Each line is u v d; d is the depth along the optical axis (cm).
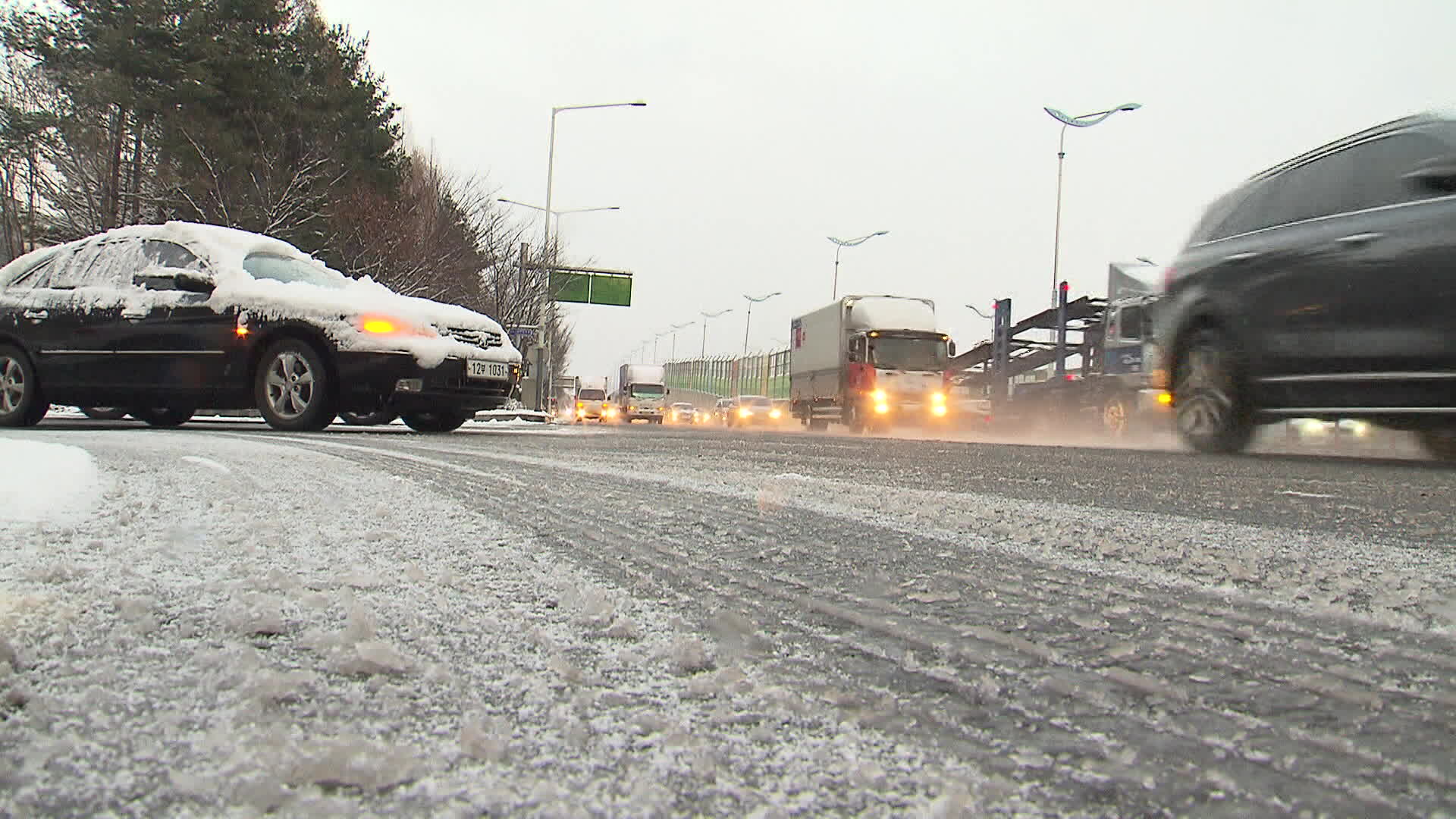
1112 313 1981
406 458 566
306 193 2414
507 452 663
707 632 163
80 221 2262
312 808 85
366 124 2852
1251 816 89
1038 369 2759
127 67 2369
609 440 956
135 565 211
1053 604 189
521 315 3603
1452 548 279
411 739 105
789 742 107
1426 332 649
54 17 2430
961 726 114
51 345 965
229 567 211
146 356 941
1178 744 109
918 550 257
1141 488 461
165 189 2261
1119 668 142
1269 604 191
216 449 595
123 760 96
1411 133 684
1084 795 93
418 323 931
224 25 2597
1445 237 638
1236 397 789
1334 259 708
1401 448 1009
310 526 280
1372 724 116
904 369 2548
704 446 858
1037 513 348
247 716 111
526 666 138
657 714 116
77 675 126
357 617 154
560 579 210
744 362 6194
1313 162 761
